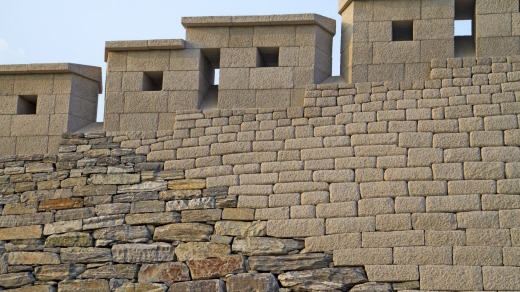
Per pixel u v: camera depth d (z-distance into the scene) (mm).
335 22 14984
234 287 13141
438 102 13602
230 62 14766
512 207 12695
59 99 15320
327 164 13602
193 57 14961
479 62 13719
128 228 13930
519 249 12430
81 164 14641
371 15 14438
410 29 14812
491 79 13562
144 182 14250
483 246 12562
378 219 13039
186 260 13523
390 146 13469
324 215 13281
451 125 13414
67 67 15297
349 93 14008
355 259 12891
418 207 12984
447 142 13312
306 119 14008
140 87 15016
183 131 14477
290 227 13328
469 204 12844
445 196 12969
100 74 15805
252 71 14664
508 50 13758
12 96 15453
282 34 14758
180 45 14922
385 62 14148
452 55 13961
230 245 13438
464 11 14836
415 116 13586
